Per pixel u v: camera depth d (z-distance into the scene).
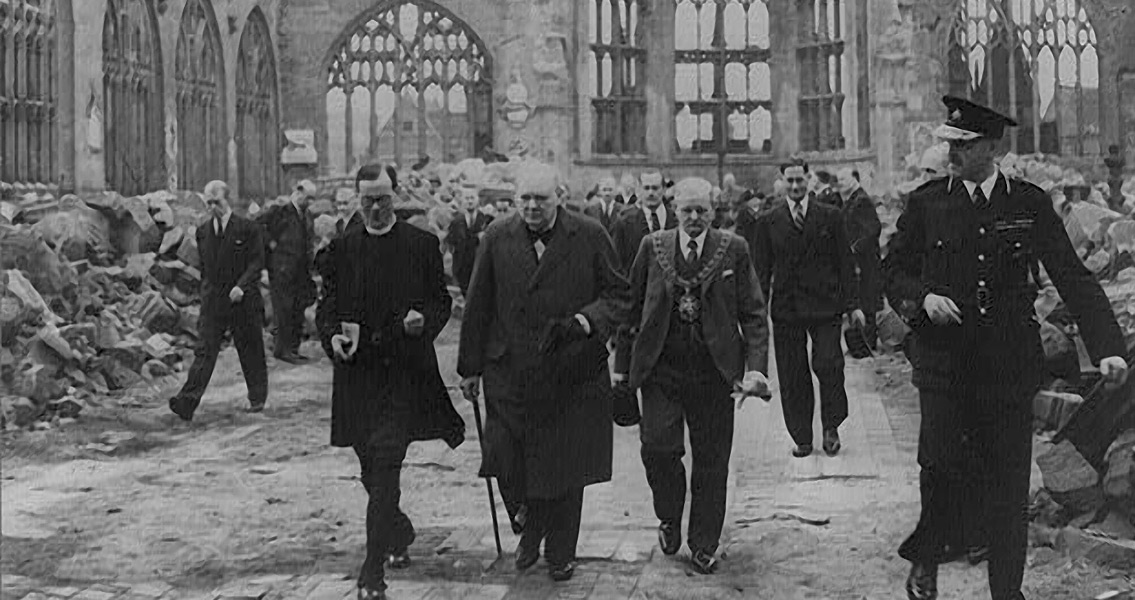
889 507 10.82
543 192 8.66
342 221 21.38
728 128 47.62
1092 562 8.80
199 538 10.19
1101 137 43.16
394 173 8.99
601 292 8.87
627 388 9.43
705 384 9.02
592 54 46.25
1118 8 42.91
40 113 26.42
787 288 12.98
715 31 47.25
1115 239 16.55
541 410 8.77
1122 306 13.70
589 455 8.77
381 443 8.39
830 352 13.00
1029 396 7.46
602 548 9.73
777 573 8.99
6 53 25.31
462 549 9.76
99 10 28.67
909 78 41.00
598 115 46.50
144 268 22.33
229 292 16.08
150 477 12.62
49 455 13.59
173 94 34.25
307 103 46.09
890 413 15.66
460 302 28.78
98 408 16.47
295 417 16.38
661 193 12.44
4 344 16.17
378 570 8.27
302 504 11.44
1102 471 9.41
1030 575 8.60
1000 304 7.43
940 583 8.57
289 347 21.88
